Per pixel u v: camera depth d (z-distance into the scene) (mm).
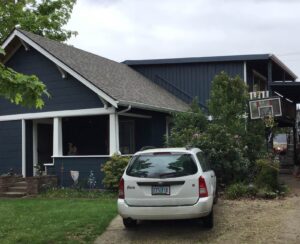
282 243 8828
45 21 28266
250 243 8859
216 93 16938
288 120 25938
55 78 17969
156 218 9258
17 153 19000
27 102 7148
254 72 24625
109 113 16781
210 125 15852
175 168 9359
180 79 23906
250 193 13906
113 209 12234
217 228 10008
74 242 9188
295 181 19375
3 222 11102
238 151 15062
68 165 17422
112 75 19859
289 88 22688
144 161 9609
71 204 13336
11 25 26359
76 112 17484
